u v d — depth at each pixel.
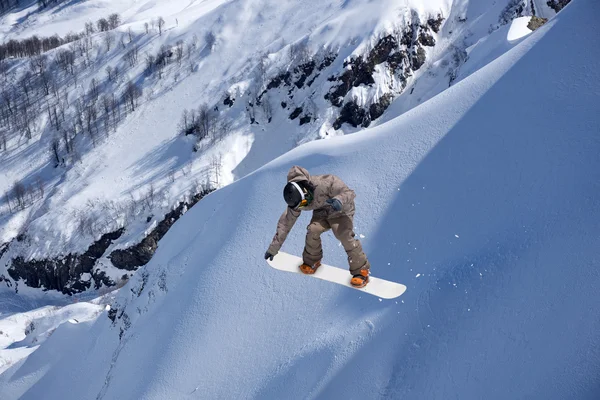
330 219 11.77
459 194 31.28
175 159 95.81
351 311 28.84
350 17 102.81
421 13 101.69
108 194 92.69
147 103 105.31
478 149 32.78
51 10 165.12
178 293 36.09
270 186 38.16
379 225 32.38
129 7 163.88
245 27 113.06
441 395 22.56
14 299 89.62
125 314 39.41
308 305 30.52
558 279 23.53
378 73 97.88
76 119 105.56
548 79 33.75
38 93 112.62
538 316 22.70
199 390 29.72
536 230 26.41
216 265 35.38
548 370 20.73
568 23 35.97
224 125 98.56
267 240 34.97
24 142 104.56
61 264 88.81
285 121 98.94
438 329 24.91
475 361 22.77
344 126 96.81
